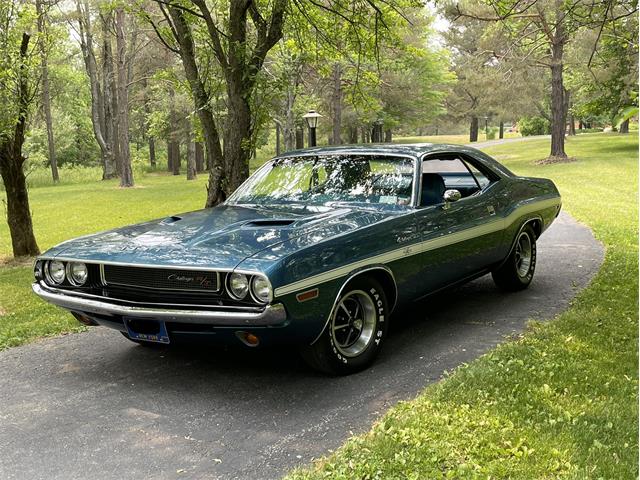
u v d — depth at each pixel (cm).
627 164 2862
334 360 414
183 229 440
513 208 598
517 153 4175
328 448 323
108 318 415
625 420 326
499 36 3219
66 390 428
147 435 350
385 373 428
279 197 528
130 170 3575
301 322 375
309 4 973
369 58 1046
